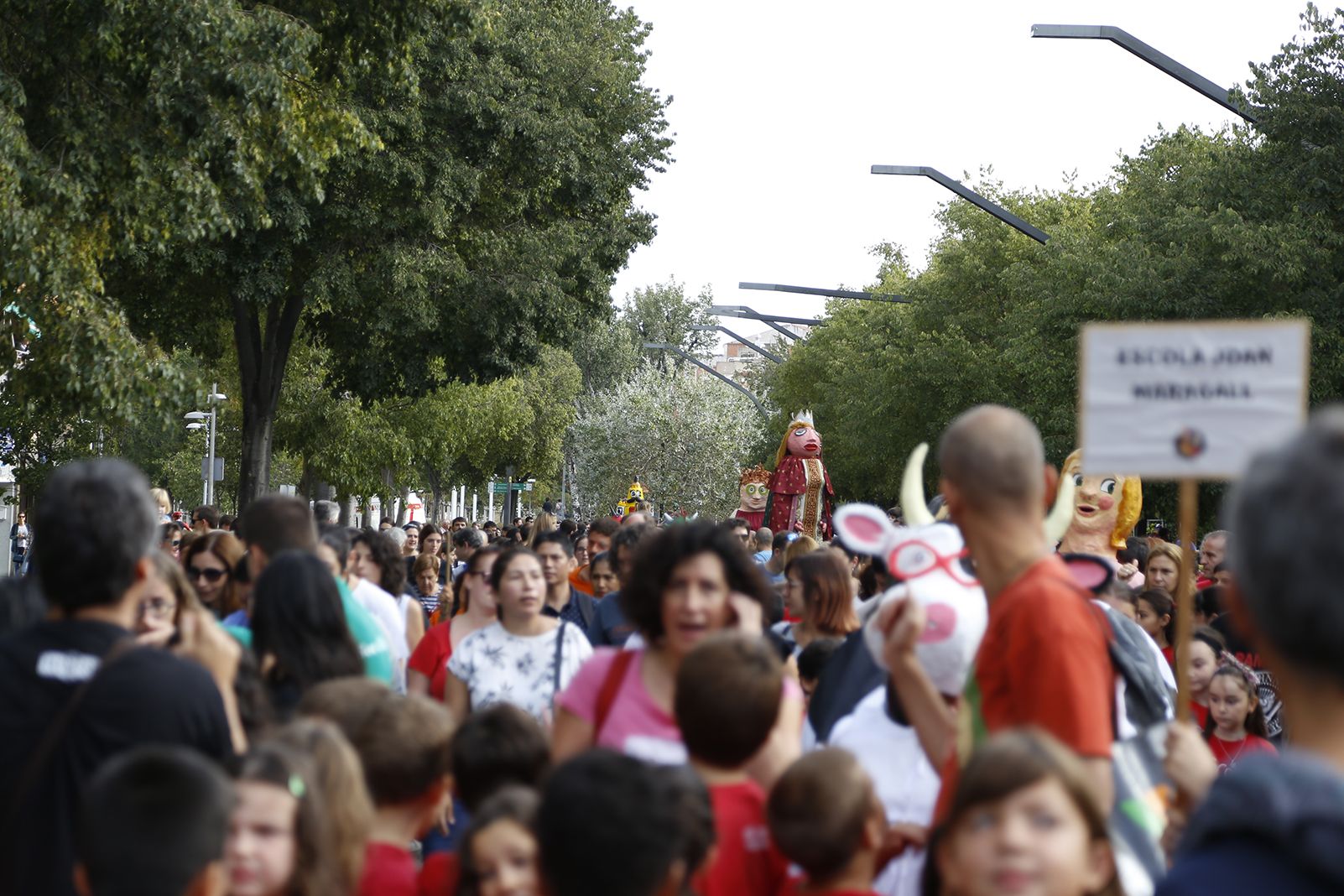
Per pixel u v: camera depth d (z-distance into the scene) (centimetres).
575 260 3045
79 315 1544
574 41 3178
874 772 531
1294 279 2595
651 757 480
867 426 4466
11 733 380
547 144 2875
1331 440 194
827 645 665
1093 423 407
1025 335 3331
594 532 1238
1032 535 408
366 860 428
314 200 2570
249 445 3025
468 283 2875
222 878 319
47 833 376
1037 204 4438
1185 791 339
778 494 2720
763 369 7950
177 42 1587
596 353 8612
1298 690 198
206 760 327
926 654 532
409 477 4512
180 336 3061
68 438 3506
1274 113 2670
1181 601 407
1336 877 184
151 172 1653
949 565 546
